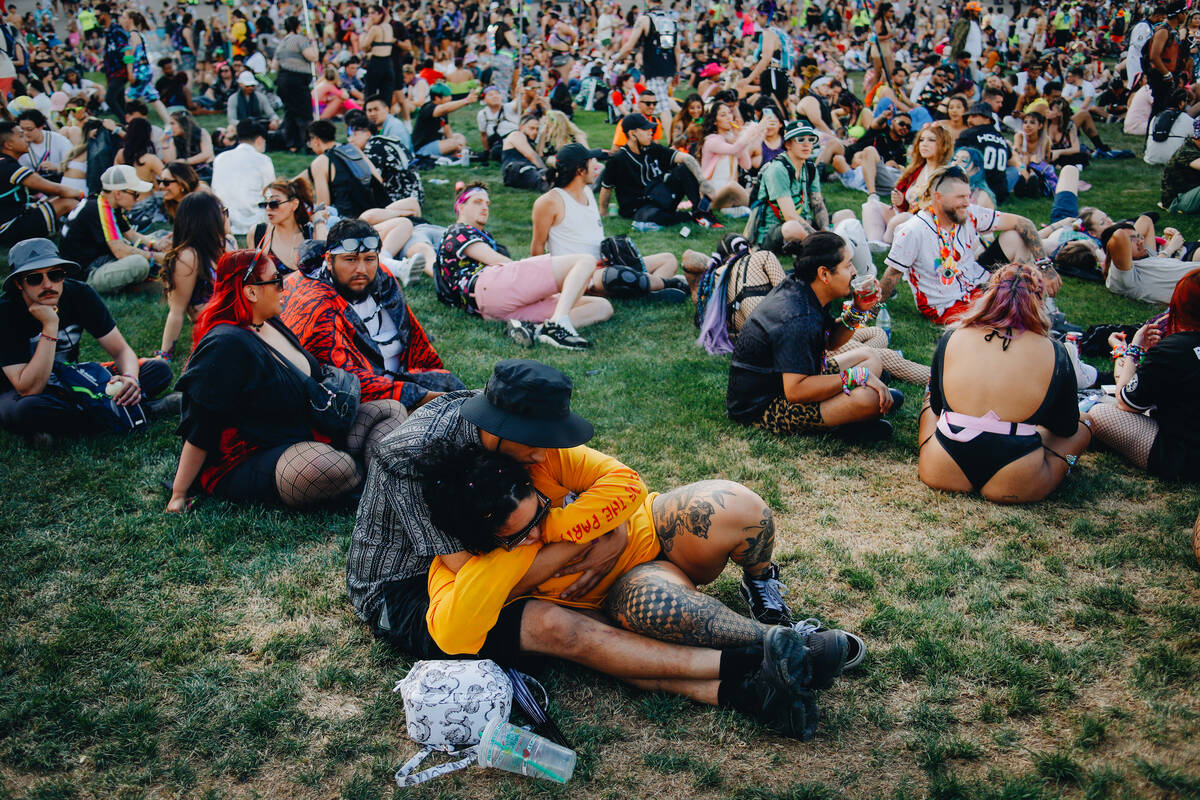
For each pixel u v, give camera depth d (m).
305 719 2.99
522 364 2.87
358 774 2.77
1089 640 3.35
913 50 25.58
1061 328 6.34
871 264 7.36
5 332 4.72
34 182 9.02
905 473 4.73
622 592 3.05
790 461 4.86
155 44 23.77
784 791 2.69
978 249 7.34
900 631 3.42
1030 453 4.28
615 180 10.28
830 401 4.92
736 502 3.11
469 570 2.86
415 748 2.88
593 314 7.01
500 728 2.79
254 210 9.66
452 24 26.75
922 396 5.70
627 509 3.00
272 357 4.10
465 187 7.41
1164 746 2.82
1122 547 3.96
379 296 5.11
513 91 17.45
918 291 7.02
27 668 3.21
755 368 5.11
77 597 3.63
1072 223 8.45
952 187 6.68
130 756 2.83
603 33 23.25
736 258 6.35
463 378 5.86
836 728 2.95
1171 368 4.44
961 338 4.45
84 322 5.02
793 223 7.85
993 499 4.40
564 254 7.27
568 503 3.09
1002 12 27.41
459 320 7.05
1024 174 11.36
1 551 3.92
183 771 2.76
